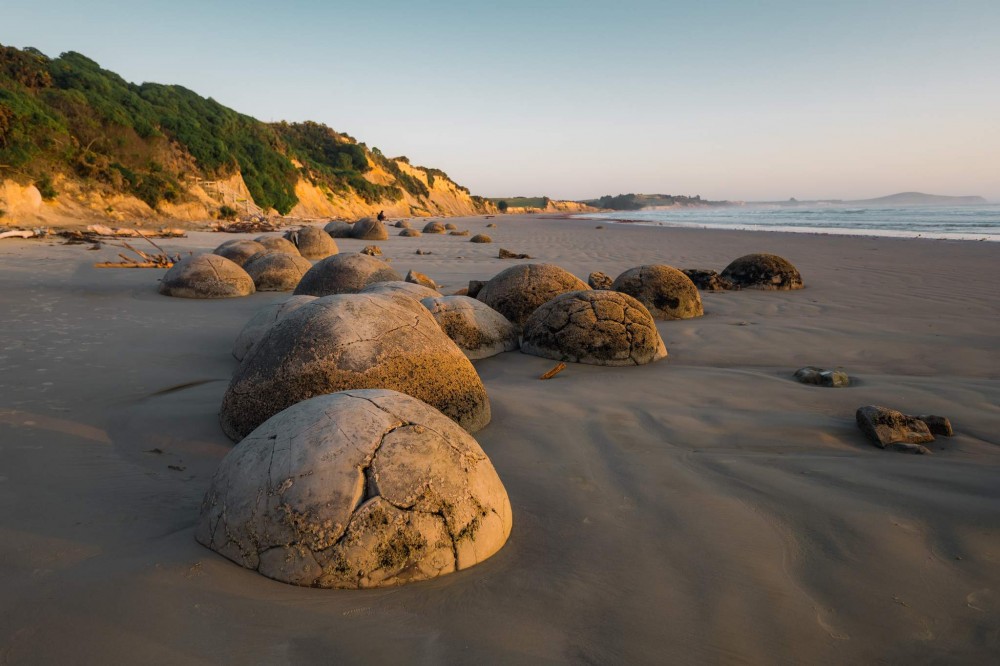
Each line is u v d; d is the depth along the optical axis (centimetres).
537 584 240
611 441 396
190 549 248
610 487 330
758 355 655
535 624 215
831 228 3409
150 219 2725
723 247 2089
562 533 282
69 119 2641
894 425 398
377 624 210
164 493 306
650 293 861
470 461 267
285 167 4581
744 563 256
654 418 440
